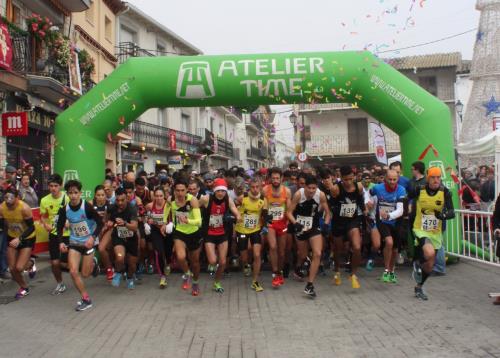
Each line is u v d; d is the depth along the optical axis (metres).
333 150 32.81
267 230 7.95
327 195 7.41
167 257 8.46
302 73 9.13
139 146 24.48
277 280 7.61
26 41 12.70
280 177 7.52
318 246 6.98
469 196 11.71
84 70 15.94
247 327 5.48
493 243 8.02
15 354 4.68
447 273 8.41
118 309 6.41
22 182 10.01
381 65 9.19
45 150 15.11
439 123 8.91
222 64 9.17
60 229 6.59
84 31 18.23
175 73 9.14
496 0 17.36
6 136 12.58
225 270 8.71
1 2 12.49
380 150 15.66
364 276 8.34
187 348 4.80
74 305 6.67
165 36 29.70
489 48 17.55
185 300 6.87
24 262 7.06
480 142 11.88
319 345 4.82
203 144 32.91
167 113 28.88
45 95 13.80
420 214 6.70
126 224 7.36
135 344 4.95
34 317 6.06
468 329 5.23
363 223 7.66
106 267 8.19
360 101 9.43
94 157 9.23
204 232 7.18
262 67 9.13
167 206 7.31
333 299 6.78
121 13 23.36
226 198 7.07
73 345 4.94
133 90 9.18
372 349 4.66
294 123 27.81
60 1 15.51
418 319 5.67
